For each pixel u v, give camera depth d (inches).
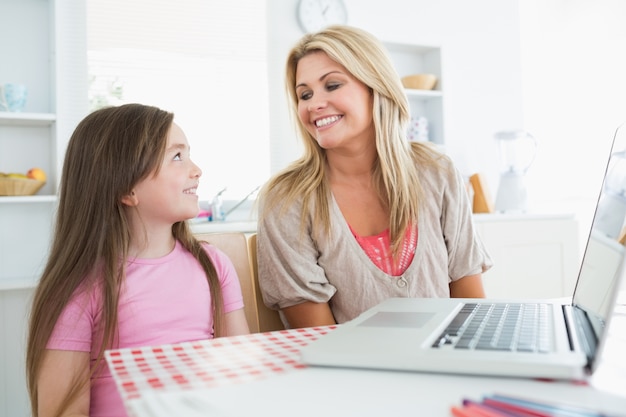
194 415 20.1
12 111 95.2
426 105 143.5
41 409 40.3
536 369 22.9
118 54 114.3
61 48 99.8
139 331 44.0
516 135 141.3
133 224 47.0
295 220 54.0
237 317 51.1
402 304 39.6
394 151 54.5
